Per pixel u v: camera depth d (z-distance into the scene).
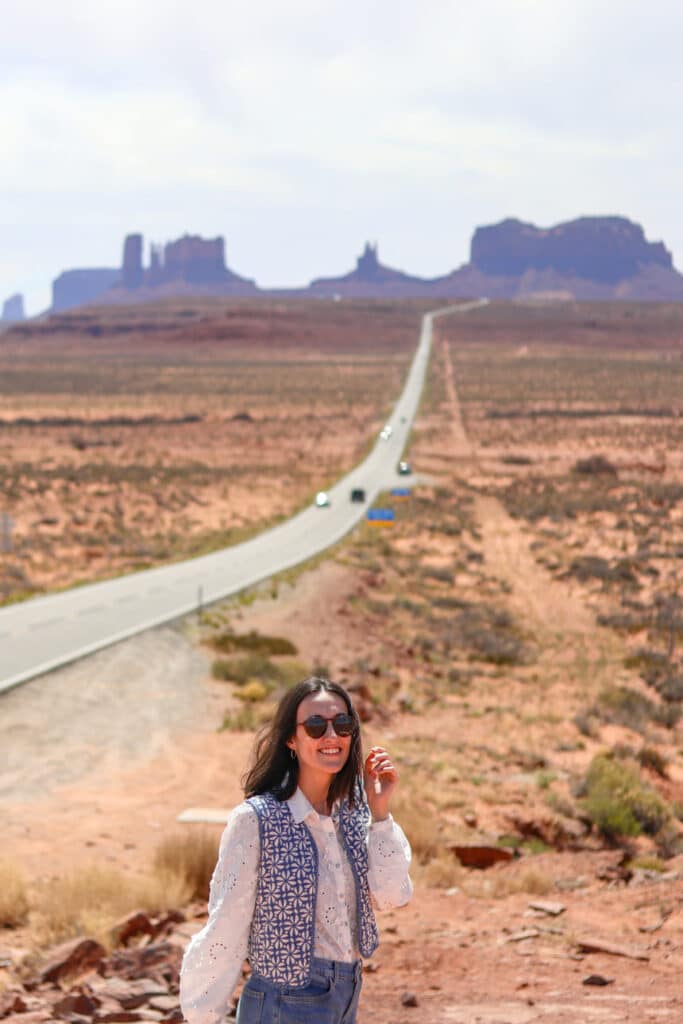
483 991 7.36
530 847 15.91
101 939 8.46
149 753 21.23
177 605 39.38
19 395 193.62
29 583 47.53
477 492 94.31
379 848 3.29
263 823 3.17
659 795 20.36
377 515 70.31
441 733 24.78
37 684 26.38
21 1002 6.72
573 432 132.88
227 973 3.15
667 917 10.76
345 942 3.20
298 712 3.26
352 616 41.59
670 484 94.62
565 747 23.80
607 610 46.75
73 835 14.49
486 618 44.03
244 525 73.31
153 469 104.38
